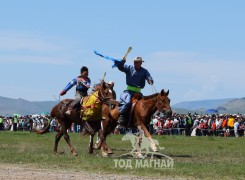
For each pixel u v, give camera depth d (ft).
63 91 65.51
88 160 55.31
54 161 54.65
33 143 91.20
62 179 42.39
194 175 45.96
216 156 67.62
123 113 64.75
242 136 135.03
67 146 83.20
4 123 207.72
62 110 65.77
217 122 138.72
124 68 64.34
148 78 64.54
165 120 149.07
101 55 64.34
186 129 142.10
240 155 69.05
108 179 42.98
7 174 45.06
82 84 64.69
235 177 45.19
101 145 64.44
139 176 45.27
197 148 81.92
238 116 139.64
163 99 62.75
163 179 43.73
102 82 63.41
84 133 66.39
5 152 64.28
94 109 62.54
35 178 42.70
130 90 64.90
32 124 184.44
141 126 63.67
